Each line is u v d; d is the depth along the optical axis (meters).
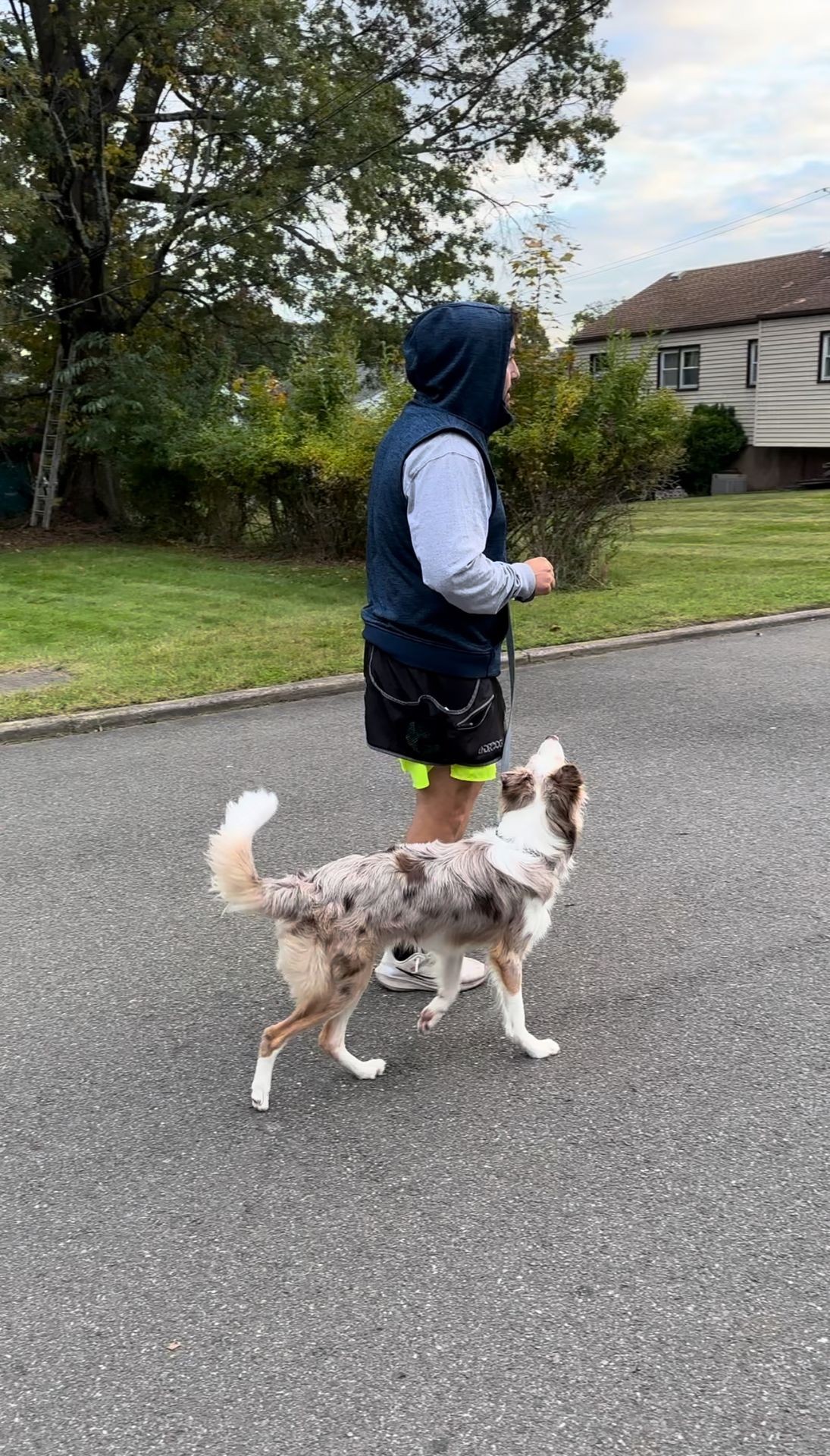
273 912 3.02
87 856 4.97
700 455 30.31
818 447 28.81
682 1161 2.80
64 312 18.48
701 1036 3.39
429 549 2.96
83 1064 3.33
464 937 3.16
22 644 9.39
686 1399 2.08
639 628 9.67
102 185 17.47
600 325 34.28
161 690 7.69
